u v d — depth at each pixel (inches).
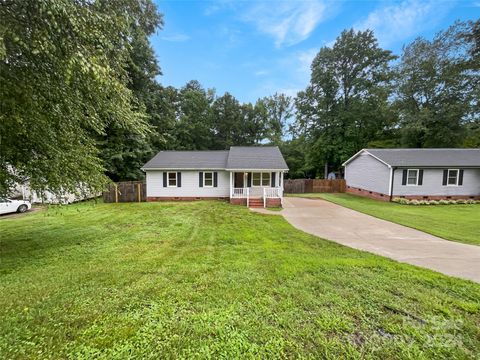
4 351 100.7
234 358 97.0
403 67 1042.1
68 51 177.0
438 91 987.3
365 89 1085.1
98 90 232.8
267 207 566.3
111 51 237.8
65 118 253.4
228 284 161.2
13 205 539.5
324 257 219.6
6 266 204.4
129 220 405.1
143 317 124.0
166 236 300.5
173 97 1314.0
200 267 192.9
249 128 1546.5
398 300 141.8
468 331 114.6
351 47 1082.7
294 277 172.6
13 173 256.8
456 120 932.0
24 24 174.4
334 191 941.8
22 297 145.4
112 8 250.4
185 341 106.3
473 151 740.7
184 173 682.8
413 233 320.2
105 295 146.9
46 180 249.8
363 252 236.2
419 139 1013.2
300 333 111.8
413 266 197.2
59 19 174.1
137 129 326.6
